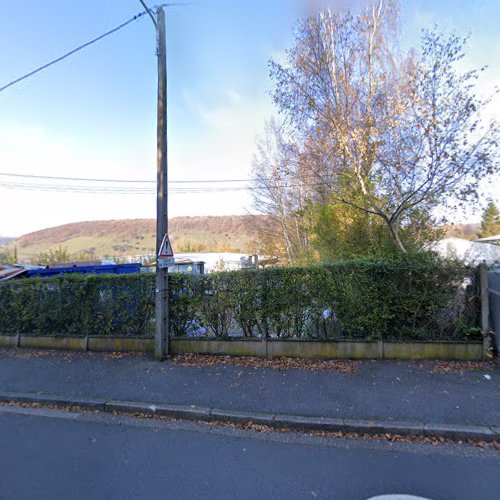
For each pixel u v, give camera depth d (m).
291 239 23.94
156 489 2.71
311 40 8.42
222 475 2.90
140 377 5.14
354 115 7.74
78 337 6.65
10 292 7.27
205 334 6.20
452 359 5.29
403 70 7.60
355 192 7.66
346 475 2.88
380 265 5.50
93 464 3.09
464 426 3.51
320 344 5.61
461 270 5.36
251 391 4.52
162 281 5.91
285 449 3.33
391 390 4.38
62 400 4.52
